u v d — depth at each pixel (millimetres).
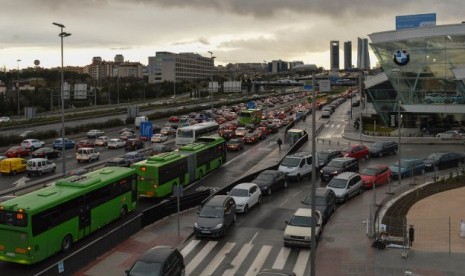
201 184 43844
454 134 68875
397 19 83812
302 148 66500
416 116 84625
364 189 39531
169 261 19891
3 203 23797
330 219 31141
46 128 87000
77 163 56062
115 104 154250
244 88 139125
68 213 25781
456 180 40188
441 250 24422
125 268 22828
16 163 49438
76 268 22234
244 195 33594
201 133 65500
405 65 77125
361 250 24859
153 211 30203
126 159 51375
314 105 19766
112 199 30469
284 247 26109
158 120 110688
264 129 80875
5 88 173375
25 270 23297
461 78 70625
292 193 39156
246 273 22609
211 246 26406
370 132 79938
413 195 35719
